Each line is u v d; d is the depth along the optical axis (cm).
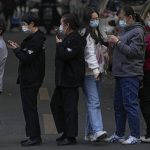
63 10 6419
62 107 1888
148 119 1892
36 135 1886
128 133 2047
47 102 2611
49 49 4522
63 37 1867
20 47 1862
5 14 6019
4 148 1852
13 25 6112
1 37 1939
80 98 2695
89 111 1883
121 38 1861
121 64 1855
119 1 3481
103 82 3083
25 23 1873
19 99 2684
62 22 1872
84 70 1864
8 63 3766
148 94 1884
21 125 2191
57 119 1894
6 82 3120
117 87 1895
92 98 1880
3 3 6022
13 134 2062
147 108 1891
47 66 3675
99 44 1891
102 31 2648
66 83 1853
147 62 1880
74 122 1866
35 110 1884
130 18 1858
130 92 1855
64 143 1877
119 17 1877
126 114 1912
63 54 1830
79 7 4981
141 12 2016
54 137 2014
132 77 1850
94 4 4019
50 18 5719
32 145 1880
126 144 1873
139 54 1841
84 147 1847
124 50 1822
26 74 1867
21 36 5362
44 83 3080
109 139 1922
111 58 1911
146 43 1877
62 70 1853
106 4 3397
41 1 5831
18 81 1909
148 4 1972
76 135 1872
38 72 1873
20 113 2394
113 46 1883
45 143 1916
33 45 1845
